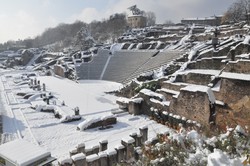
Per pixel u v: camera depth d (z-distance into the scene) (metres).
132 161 13.87
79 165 14.70
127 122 29.92
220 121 23.70
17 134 27.03
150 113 31.38
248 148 8.30
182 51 51.72
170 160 9.38
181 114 26.81
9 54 144.38
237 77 22.59
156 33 91.06
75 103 41.81
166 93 31.81
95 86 58.88
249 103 21.44
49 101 42.94
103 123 28.48
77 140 24.94
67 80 70.62
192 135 11.07
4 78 78.06
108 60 72.00
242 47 28.64
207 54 35.41
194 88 25.34
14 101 44.28
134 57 65.00
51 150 22.64
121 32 130.00
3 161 12.89
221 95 24.22
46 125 29.94
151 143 13.98
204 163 8.48
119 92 46.66
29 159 12.42
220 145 9.28
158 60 54.88
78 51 93.38
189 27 90.62
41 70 97.25
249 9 81.44
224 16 95.38
